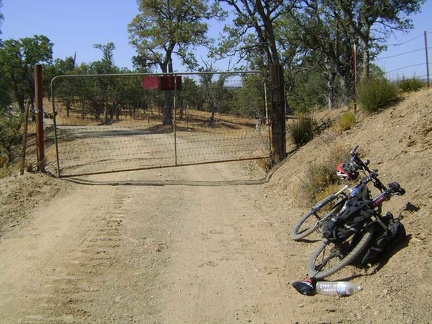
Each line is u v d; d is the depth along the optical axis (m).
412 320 3.69
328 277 4.82
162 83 9.92
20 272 5.29
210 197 8.59
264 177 10.23
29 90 42.22
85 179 10.21
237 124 31.53
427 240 4.62
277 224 6.85
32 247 6.07
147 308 4.47
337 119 11.02
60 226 6.90
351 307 4.19
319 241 5.95
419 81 9.70
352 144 8.17
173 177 10.49
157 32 39.97
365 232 4.76
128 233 6.55
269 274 5.16
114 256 5.72
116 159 13.49
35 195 8.48
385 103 9.05
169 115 32.25
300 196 7.63
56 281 5.03
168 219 7.21
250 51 22.42
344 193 6.01
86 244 6.13
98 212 7.58
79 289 4.84
